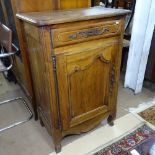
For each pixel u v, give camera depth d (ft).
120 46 4.15
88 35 3.56
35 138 4.97
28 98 6.02
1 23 5.96
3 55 4.87
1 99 6.75
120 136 4.89
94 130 5.12
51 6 4.49
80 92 4.08
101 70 4.15
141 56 6.04
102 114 4.81
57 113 3.97
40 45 3.34
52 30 3.17
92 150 4.53
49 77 3.52
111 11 3.82
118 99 6.41
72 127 4.39
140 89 6.73
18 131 5.24
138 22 5.81
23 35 4.36
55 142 4.33
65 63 3.54
